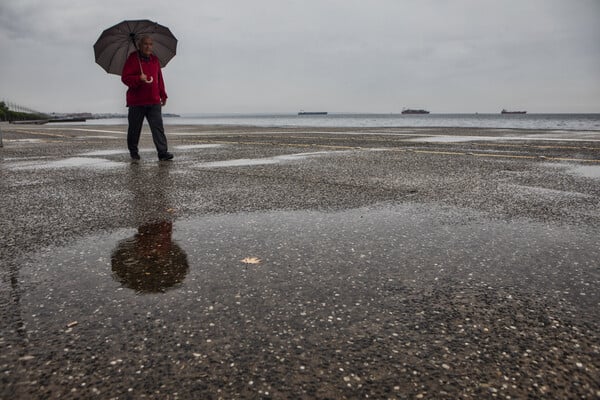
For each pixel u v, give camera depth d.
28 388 1.30
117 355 1.46
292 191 4.33
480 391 1.28
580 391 1.29
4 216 3.36
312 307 1.80
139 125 7.13
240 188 4.51
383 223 3.11
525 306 1.82
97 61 7.30
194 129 20.86
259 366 1.40
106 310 1.78
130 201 3.90
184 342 1.54
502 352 1.48
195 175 5.42
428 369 1.38
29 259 2.39
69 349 1.50
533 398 1.25
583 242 2.68
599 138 12.50
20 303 1.85
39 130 19.58
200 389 1.29
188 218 3.28
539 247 2.58
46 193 4.29
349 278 2.11
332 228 2.98
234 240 2.71
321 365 1.40
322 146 9.86
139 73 6.74
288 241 2.69
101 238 2.78
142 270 2.21
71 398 1.25
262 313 1.75
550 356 1.46
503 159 7.10
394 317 1.72
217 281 2.07
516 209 3.55
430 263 2.31
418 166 6.23
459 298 1.89
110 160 7.16
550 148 9.17
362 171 5.72
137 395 1.26
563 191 4.35
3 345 1.52
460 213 3.41
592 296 1.92
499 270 2.21
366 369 1.38
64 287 2.01
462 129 19.78
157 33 7.39
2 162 6.90
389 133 15.95
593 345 1.53
